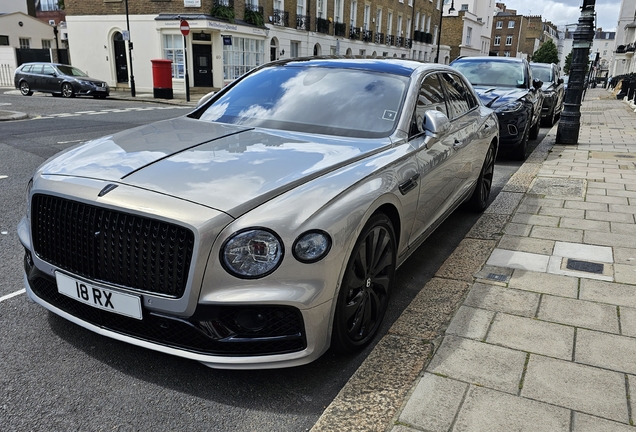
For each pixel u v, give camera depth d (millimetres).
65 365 2615
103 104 19469
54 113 15148
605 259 4051
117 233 2297
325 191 2422
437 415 2211
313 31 33656
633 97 24484
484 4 67938
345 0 36844
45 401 2340
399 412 2236
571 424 2168
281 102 3615
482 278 3684
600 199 5793
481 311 3168
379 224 2754
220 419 2266
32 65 22953
